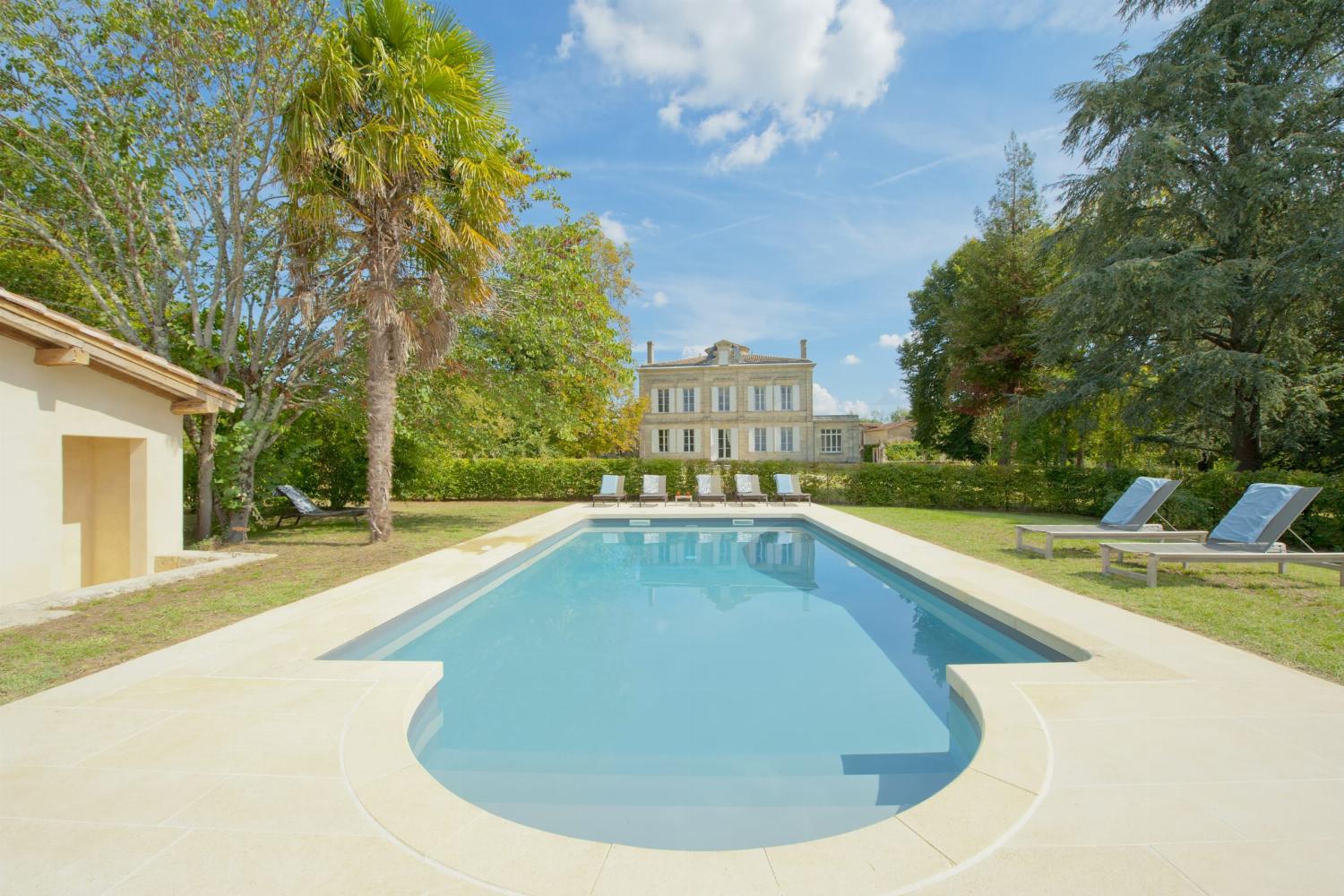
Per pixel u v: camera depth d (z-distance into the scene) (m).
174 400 7.85
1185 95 13.52
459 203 9.35
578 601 7.40
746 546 11.78
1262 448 14.17
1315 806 2.36
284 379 10.80
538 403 13.16
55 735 3.02
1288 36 12.45
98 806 2.39
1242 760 2.71
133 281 9.37
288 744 2.93
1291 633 4.68
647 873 2.02
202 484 9.91
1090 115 14.67
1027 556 8.52
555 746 3.64
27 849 2.12
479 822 2.31
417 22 8.76
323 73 8.24
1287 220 12.56
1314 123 12.31
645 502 17.52
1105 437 18.70
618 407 28.22
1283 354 13.04
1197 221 13.71
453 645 5.70
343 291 10.21
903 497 16.84
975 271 20.23
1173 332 13.14
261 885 1.94
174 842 2.17
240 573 7.28
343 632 4.82
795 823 2.82
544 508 16.27
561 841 2.21
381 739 2.98
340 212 8.74
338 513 11.72
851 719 4.04
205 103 9.54
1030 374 19.53
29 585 6.08
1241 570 7.44
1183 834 2.18
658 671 4.99
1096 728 3.02
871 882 1.96
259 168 9.48
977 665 3.95
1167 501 11.66
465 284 9.52
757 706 4.27
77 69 9.02
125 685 3.69
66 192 9.12
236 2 9.20
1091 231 15.01
